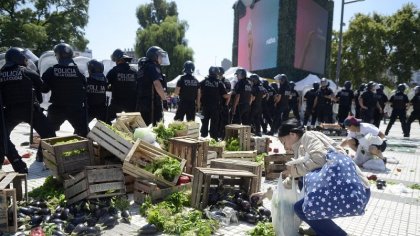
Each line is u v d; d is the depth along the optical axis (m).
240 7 43.16
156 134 6.82
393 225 5.02
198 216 4.63
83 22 40.94
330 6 41.12
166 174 5.56
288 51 35.22
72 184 5.02
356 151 9.32
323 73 41.56
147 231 4.27
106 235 4.21
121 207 4.95
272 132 15.98
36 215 4.45
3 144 6.29
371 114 16.73
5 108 6.61
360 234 4.67
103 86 8.90
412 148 13.41
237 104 13.00
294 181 4.08
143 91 8.91
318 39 39.41
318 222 3.91
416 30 42.72
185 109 10.89
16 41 33.78
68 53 7.55
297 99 18.52
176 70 53.94
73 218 4.45
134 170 5.36
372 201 6.13
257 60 39.38
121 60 9.18
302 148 4.09
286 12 34.88
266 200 5.84
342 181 3.59
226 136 9.05
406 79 43.25
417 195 6.61
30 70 6.76
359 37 43.31
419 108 17.12
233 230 4.55
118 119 6.68
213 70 11.33
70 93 7.50
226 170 5.40
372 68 43.03
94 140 5.87
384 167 9.01
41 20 40.19
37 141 9.91
